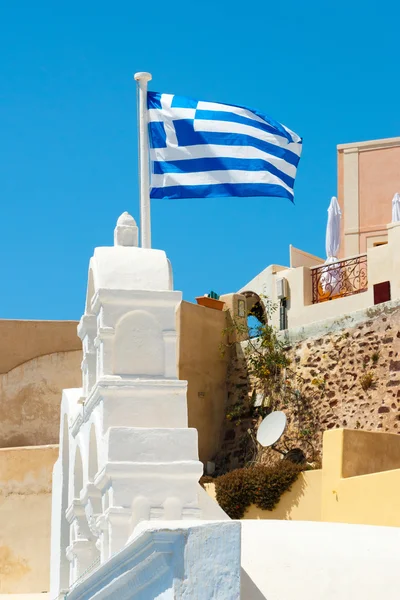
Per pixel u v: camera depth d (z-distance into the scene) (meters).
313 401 30.58
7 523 26.00
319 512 25.12
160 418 14.02
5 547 25.86
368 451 23.64
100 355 14.43
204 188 20.98
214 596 9.82
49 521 26.02
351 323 30.38
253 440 31.70
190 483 13.57
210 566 9.88
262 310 35.62
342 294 33.00
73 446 16.48
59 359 31.72
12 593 25.50
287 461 26.41
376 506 21.55
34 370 31.50
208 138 21.14
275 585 11.63
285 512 25.81
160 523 10.73
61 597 16.67
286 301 33.81
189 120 21.16
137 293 14.45
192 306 32.97
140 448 13.59
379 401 29.08
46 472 26.31
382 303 29.75
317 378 30.70
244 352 32.91
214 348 33.31
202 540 9.95
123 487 13.42
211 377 32.97
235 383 32.97
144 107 19.06
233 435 32.44
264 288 34.91
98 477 13.73
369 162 41.66
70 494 16.41
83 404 15.12
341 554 11.97
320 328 31.11
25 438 31.08
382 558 11.87
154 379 14.17
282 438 30.88
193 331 32.81
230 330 33.53
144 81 19.12
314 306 32.97
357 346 30.02
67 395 17.23
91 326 15.46
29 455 26.42
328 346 30.72
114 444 13.55
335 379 30.28
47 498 26.17
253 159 21.19
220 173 21.03
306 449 30.22
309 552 12.04
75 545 15.41
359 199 41.50
